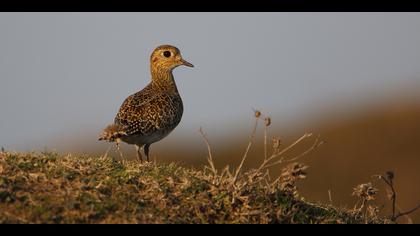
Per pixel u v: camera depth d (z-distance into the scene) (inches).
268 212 618.8
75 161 667.4
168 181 644.1
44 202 587.2
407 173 1673.2
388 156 1765.5
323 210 668.1
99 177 639.1
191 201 619.2
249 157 1868.8
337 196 1560.0
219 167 1819.6
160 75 933.8
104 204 595.5
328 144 1873.8
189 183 637.3
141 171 665.0
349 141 1871.3
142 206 604.7
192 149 1952.5
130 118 838.5
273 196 639.8
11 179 613.6
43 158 669.3
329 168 1731.1
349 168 1726.1
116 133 799.1
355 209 709.9
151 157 1845.5
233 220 609.3
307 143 1909.4
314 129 2036.2
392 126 1914.4
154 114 852.6
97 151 1788.9
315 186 1633.9
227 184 637.3
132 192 621.0
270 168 1749.5
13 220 563.5
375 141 1849.2
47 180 621.3
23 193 596.1
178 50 941.8
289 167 638.5
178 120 903.1
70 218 574.6
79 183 620.7
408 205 1514.5
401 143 1819.6
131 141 847.7
